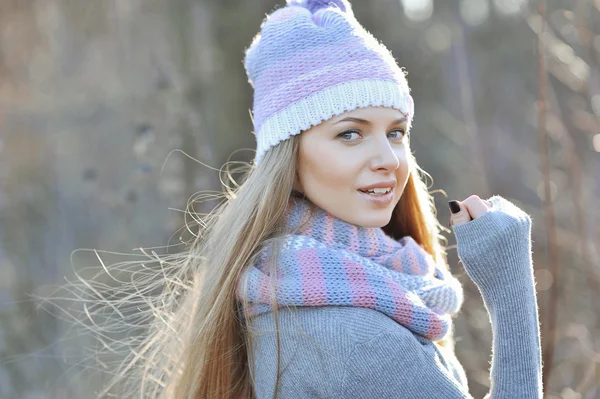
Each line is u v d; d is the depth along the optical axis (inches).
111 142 142.9
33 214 152.4
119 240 131.6
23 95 175.0
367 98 66.0
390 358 60.1
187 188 129.2
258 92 71.3
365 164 66.3
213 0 297.9
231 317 68.6
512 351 63.7
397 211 81.2
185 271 78.0
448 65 241.0
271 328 65.1
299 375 62.2
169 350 76.6
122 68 157.3
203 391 69.7
